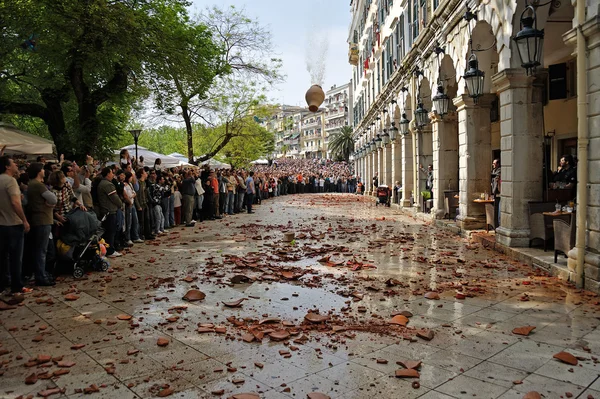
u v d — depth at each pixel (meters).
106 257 9.32
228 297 6.26
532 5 8.31
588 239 6.44
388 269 7.95
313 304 5.90
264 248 10.40
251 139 31.73
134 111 22.84
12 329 5.00
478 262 8.49
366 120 35.91
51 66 15.88
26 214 7.09
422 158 18.02
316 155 105.88
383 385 3.64
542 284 6.77
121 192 10.46
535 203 9.00
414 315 5.41
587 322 5.07
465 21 11.50
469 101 11.84
